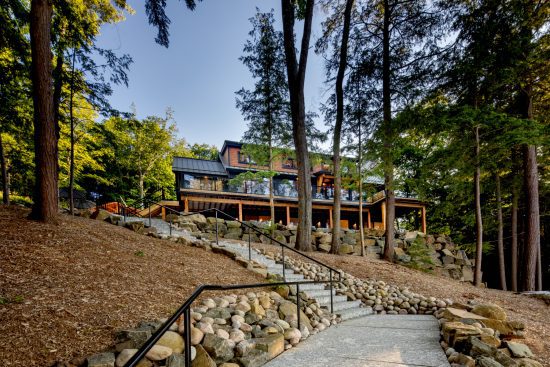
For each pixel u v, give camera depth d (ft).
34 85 18.21
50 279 11.64
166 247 20.44
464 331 11.76
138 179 80.38
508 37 28.40
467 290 27.40
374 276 26.61
